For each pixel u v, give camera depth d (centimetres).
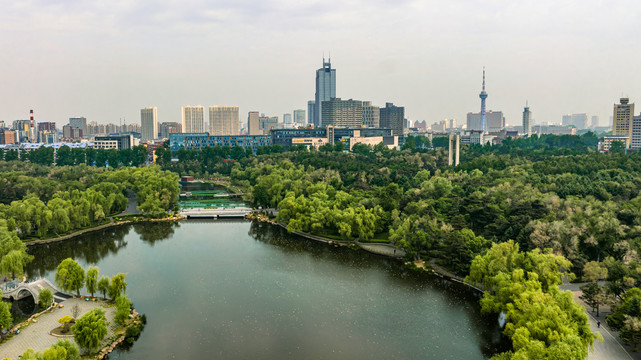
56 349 9831
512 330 11138
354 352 11656
